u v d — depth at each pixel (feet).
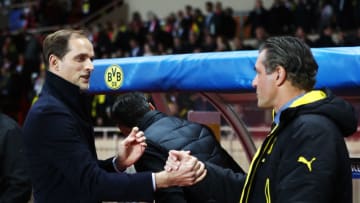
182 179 7.66
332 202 6.87
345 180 6.93
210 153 9.49
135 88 10.72
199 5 57.26
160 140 9.33
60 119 7.80
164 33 47.39
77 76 8.12
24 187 9.79
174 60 10.23
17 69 48.78
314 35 43.96
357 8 42.39
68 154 7.70
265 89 7.27
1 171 9.86
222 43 41.78
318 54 8.90
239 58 9.52
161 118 9.75
